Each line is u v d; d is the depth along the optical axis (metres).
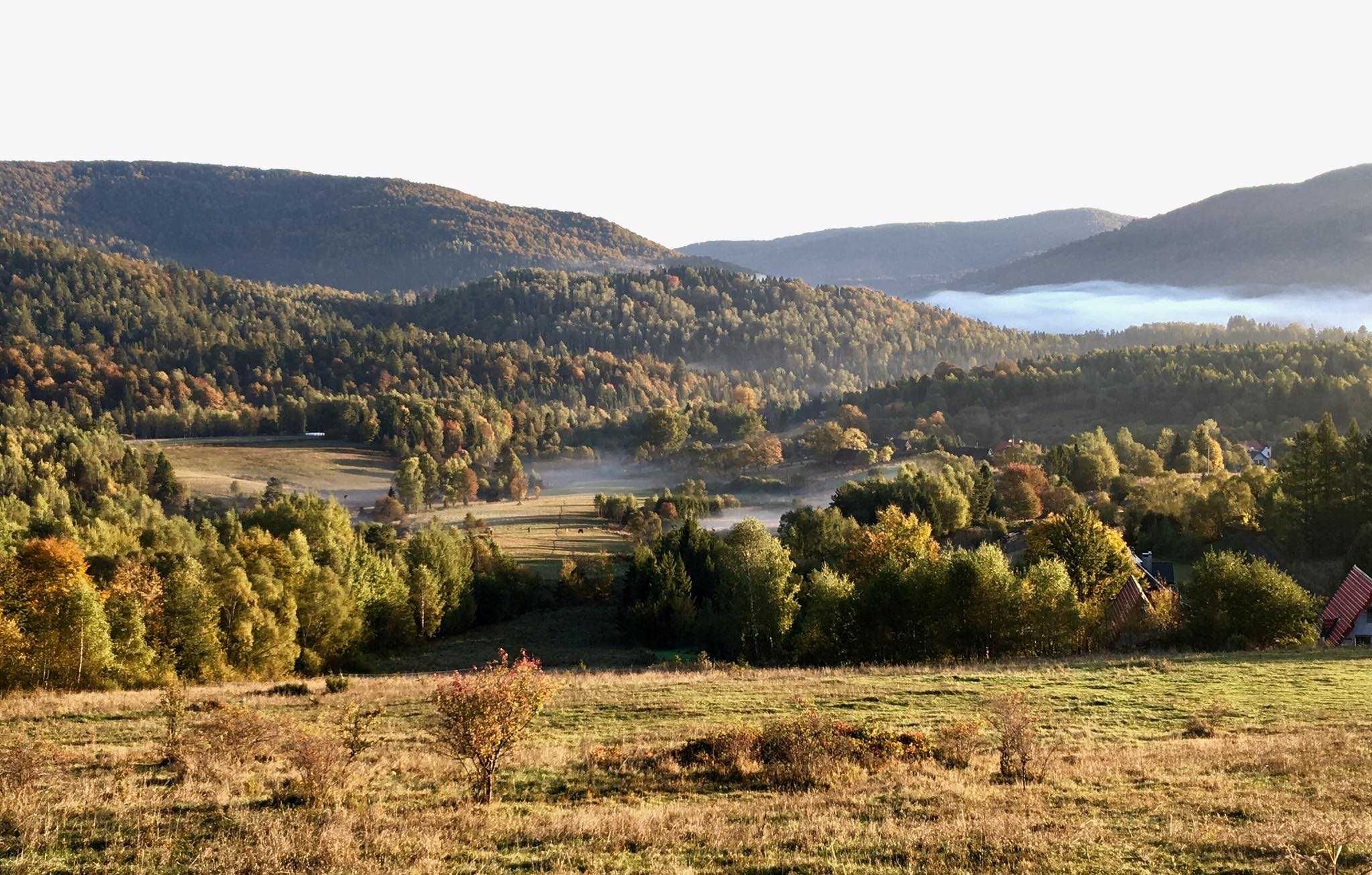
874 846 15.85
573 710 34.12
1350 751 23.56
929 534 88.06
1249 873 13.95
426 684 42.66
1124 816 17.70
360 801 19.47
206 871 14.72
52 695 39.88
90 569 61.03
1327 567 87.75
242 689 41.44
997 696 36.00
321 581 67.38
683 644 78.12
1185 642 58.00
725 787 22.08
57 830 16.77
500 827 17.45
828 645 61.31
